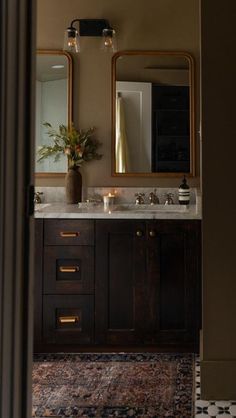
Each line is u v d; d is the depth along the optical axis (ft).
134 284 8.55
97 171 10.66
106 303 8.56
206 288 6.78
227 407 6.41
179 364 8.09
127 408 6.39
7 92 2.82
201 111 6.77
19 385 3.04
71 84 10.62
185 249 8.53
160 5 10.57
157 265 8.53
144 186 10.61
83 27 10.44
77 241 8.55
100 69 10.62
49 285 8.56
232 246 6.75
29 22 3.20
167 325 8.55
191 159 10.57
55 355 8.60
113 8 10.60
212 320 6.77
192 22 10.54
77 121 10.64
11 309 2.90
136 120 10.62
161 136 10.61
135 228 8.54
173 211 9.86
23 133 3.07
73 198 10.18
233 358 6.75
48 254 8.55
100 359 8.38
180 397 6.73
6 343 2.86
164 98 10.59
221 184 6.73
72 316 8.59
